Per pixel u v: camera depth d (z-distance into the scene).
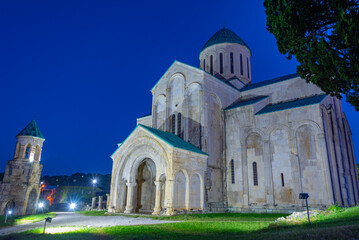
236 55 43.28
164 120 37.22
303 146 27.12
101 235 15.28
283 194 27.30
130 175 28.78
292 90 34.22
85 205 55.06
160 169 26.05
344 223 13.91
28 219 29.36
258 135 30.70
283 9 14.91
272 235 11.96
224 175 32.03
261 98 34.69
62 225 20.88
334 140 29.23
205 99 32.53
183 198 25.84
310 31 14.80
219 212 29.14
